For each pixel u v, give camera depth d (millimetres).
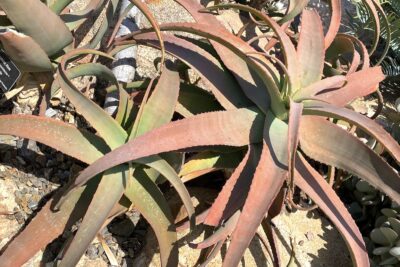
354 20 2461
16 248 1186
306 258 1603
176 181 1269
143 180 1324
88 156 1312
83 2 1927
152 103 1374
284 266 1549
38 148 1540
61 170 1536
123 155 1171
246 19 2238
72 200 1273
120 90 1342
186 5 1506
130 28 1879
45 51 1423
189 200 1272
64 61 1240
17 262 1180
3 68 1454
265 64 1353
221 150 1429
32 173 1495
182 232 1502
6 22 1416
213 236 1264
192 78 1828
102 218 1210
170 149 1223
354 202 1804
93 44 1589
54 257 1381
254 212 1200
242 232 1183
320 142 1389
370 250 1661
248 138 1362
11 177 1462
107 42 1797
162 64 1336
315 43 1530
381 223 1685
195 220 1295
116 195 1253
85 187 1301
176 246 1292
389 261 1558
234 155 1480
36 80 1543
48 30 1337
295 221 1688
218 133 1318
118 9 1938
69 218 1266
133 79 1771
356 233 1276
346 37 1685
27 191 1457
